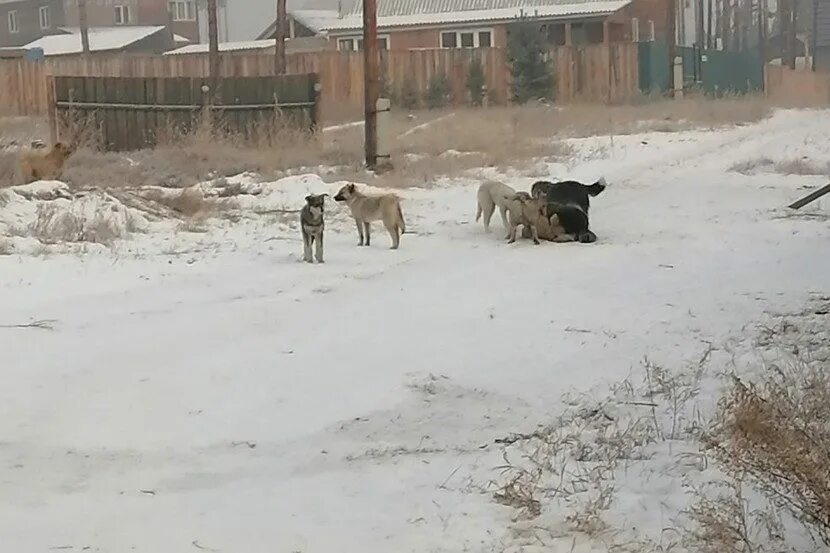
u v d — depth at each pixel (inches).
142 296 477.7
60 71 1793.8
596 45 1932.8
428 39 2383.1
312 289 493.0
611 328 412.2
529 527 239.1
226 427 310.2
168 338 404.2
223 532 236.7
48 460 284.5
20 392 339.6
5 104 1776.6
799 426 248.4
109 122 1101.1
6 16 3848.4
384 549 227.5
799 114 1670.8
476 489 262.8
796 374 333.4
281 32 1765.5
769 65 2377.0
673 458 281.0
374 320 430.0
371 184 860.0
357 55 1804.9
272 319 433.7
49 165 821.9
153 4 4040.4
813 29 3378.4
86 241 612.1
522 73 1822.1
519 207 613.9
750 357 366.9
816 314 426.3
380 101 936.9
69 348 390.3
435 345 391.5
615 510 248.1
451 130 1200.2
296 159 978.1
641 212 718.5
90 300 468.4
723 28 3811.5
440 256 578.2
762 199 764.0
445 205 772.6
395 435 306.2
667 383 340.5
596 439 298.4
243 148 1021.8
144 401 331.9
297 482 269.9
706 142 1209.4
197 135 1024.9
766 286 477.1
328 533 236.1
